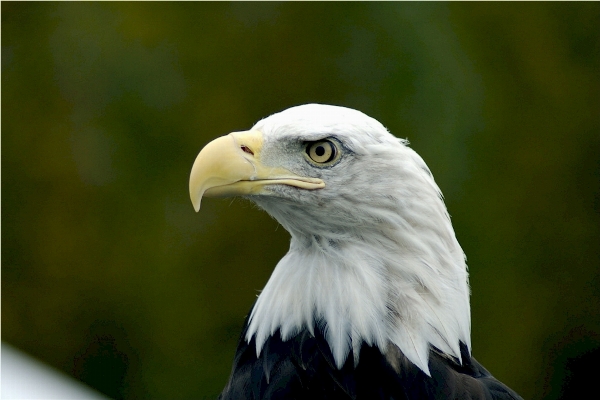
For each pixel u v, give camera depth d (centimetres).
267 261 1395
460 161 1323
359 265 587
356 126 598
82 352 1377
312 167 599
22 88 1360
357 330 575
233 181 603
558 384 1415
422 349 572
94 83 1360
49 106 1358
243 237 1388
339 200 595
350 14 1348
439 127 1309
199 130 1367
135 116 1359
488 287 1375
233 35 1375
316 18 1365
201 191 604
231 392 612
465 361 602
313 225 605
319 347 583
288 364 587
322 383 577
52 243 1368
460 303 594
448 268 591
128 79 1357
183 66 1365
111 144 1360
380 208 589
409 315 575
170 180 1368
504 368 1397
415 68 1312
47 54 1361
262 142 607
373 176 592
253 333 616
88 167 1365
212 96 1366
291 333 593
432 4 1346
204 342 1383
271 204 615
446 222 600
